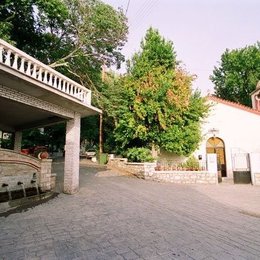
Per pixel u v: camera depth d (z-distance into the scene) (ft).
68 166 34.37
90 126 88.43
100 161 77.97
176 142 56.08
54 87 27.48
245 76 118.21
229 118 63.87
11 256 14.21
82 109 34.35
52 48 66.03
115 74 81.76
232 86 120.06
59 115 33.06
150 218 22.74
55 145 103.24
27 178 29.99
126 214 23.94
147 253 14.76
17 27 55.16
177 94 55.21
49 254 14.52
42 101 29.89
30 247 15.53
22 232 18.25
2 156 26.68
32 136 89.97
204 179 50.72
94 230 18.98
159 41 61.31
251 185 48.62
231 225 21.40
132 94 57.00
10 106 30.60
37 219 21.57
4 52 23.32
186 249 15.47
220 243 16.72
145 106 54.65
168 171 50.85
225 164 62.18
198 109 58.90
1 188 26.35
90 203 28.19
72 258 13.99
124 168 62.59
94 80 73.41
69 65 67.05
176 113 55.31
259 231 19.86
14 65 23.30
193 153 61.26
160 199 32.19
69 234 17.98
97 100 65.92
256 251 15.47
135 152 57.00
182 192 38.63
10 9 49.65
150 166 52.06
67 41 67.46
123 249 15.33
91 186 39.60
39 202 27.96
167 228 19.83
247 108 63.82
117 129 61.93
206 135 63.00
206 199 33.55
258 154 50.44
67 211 24.48
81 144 121.90
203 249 15.55
